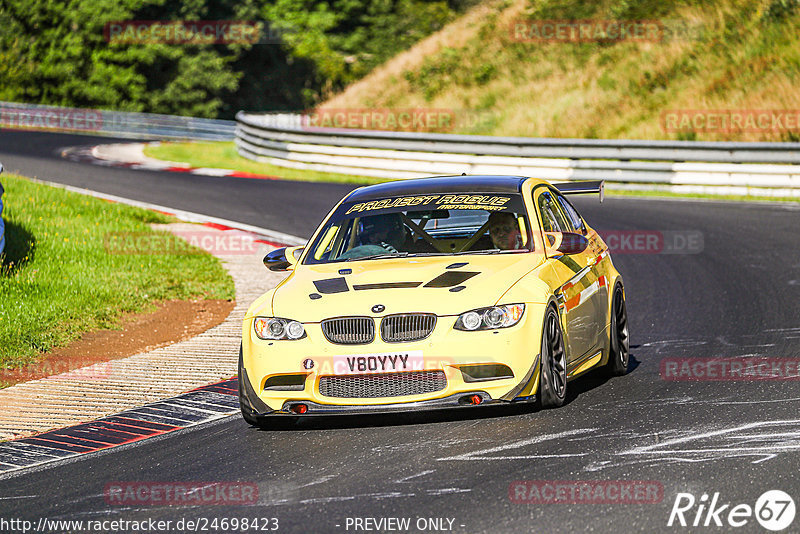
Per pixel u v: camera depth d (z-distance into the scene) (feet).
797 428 73.97
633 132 342.23
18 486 74.38
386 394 78.84
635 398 86.53
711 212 231.50
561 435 75.15
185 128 523.70
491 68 415.44
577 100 368.07
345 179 321.32
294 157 350.02
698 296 142.31
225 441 82.28
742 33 362.53
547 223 93.81
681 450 69.62
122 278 161.68
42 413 97.04
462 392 78.23
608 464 67.26
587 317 91.35
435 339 78.23
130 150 419.13
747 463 65.92
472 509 59.88
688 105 342.03
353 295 81.66
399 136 321.52
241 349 84.12
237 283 167.12
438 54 442.91
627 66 374.63
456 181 100.07
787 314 125.49
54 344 127.24
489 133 371.76
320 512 61.57
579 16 417.28
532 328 79.56
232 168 349.00
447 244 91.71
